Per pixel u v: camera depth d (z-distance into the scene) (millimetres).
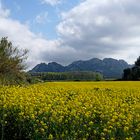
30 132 12344
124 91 27562
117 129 12055
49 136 11156
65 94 22797
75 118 12852
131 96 23594
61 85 36719
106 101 18203
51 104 16312
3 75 33000
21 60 34094
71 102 16984
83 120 13055
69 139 11102
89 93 23156
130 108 17219
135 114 14938
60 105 15883
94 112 14422
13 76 33719
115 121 13039
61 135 11273
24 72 34750
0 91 21906
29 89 23359
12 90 21984
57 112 13742
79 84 39906
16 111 14516
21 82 34406
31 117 12922
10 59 33156
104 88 30859
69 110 15133
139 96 24281
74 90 26391
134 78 82375
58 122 12375
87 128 12156
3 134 13109
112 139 10828
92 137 11539
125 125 12516
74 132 11414
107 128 11891
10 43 33656
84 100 18719
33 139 11883
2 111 14844
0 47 33000
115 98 21141
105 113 14234
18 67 33875
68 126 12258
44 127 11961
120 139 11352
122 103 18906
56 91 23203
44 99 17578
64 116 13570
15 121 13531
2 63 32531
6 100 16938
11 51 33688
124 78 86125
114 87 33625
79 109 14609
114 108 16141
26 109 14328
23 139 12812
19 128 12984
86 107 15508
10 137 13258
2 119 14000
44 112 13820
